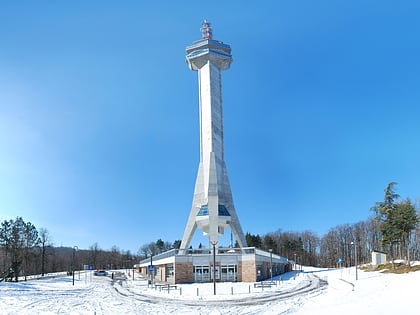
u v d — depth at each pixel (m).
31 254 72.81
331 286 45.62
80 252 165.75
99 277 82.75
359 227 126.94
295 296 37.06
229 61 83.88
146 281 67.25
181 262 55.09
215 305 32.62
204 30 86.00
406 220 60.44
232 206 77.38
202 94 81.44
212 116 79.19
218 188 75.88
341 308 23.97
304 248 151.88
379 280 42.53
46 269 111.44
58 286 54.28
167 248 167.50
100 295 42.78
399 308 21.06
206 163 77.12
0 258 75.12
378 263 70.62
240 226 77.00
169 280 58.16
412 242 94.44
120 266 157.88
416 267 54.47
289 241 144.50
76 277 80.25
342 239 134.75
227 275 55.50
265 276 61.56
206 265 55.72
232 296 39.16
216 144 78.50
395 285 31.69
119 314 27.44
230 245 91.44
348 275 60.28
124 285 58.81
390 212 64.44
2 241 66.50
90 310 29.34
